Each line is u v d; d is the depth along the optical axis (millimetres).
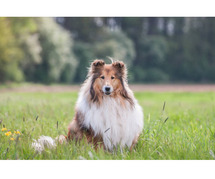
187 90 37438
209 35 66438
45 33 42656
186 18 65125
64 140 5578
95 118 5477
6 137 5883
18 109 9695
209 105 13734
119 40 55688
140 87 44750
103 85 5434
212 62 66188
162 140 5809
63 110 9859
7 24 34406
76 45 51844
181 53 65438
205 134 6266
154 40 61531
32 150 5332
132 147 5758
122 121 5562
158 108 13031
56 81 48500
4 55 34062
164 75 61844
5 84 37125
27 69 43750
